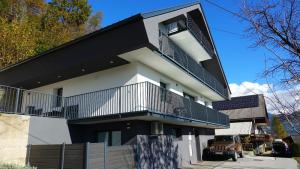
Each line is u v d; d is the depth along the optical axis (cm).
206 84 1931
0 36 2228
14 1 2805
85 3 3741
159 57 1276
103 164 945
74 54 1341
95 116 1244
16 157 1016
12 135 1022
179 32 1552
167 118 1254
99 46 1245
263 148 3384
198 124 1791
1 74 1728
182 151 1664
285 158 2430
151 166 1241
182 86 1877
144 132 1293
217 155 1980
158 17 1227
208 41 2041
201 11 1828
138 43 1123
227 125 2452
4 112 1016
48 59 1459
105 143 973
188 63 1659
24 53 2312
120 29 1169
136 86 1275
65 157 936
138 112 1123
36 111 1396
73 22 3616
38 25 3061
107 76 1412
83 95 1464
